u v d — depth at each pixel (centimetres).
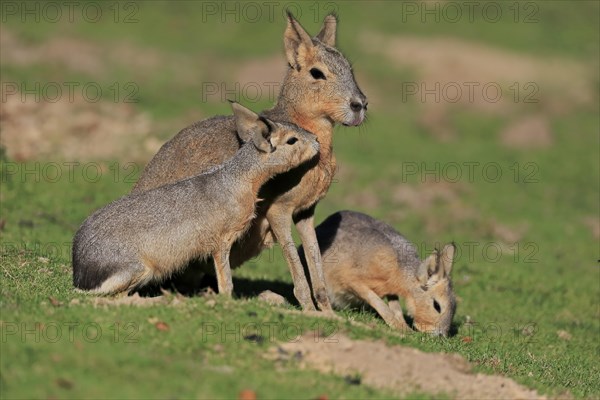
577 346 1517
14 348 938
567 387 1165
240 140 1223
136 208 1159
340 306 1381
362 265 1334
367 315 1339
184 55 3631
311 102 1218
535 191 2736
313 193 1210
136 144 2459
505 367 1181
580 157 3125
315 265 1241
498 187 2733
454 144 3138
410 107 3416
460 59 3800
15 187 1972
